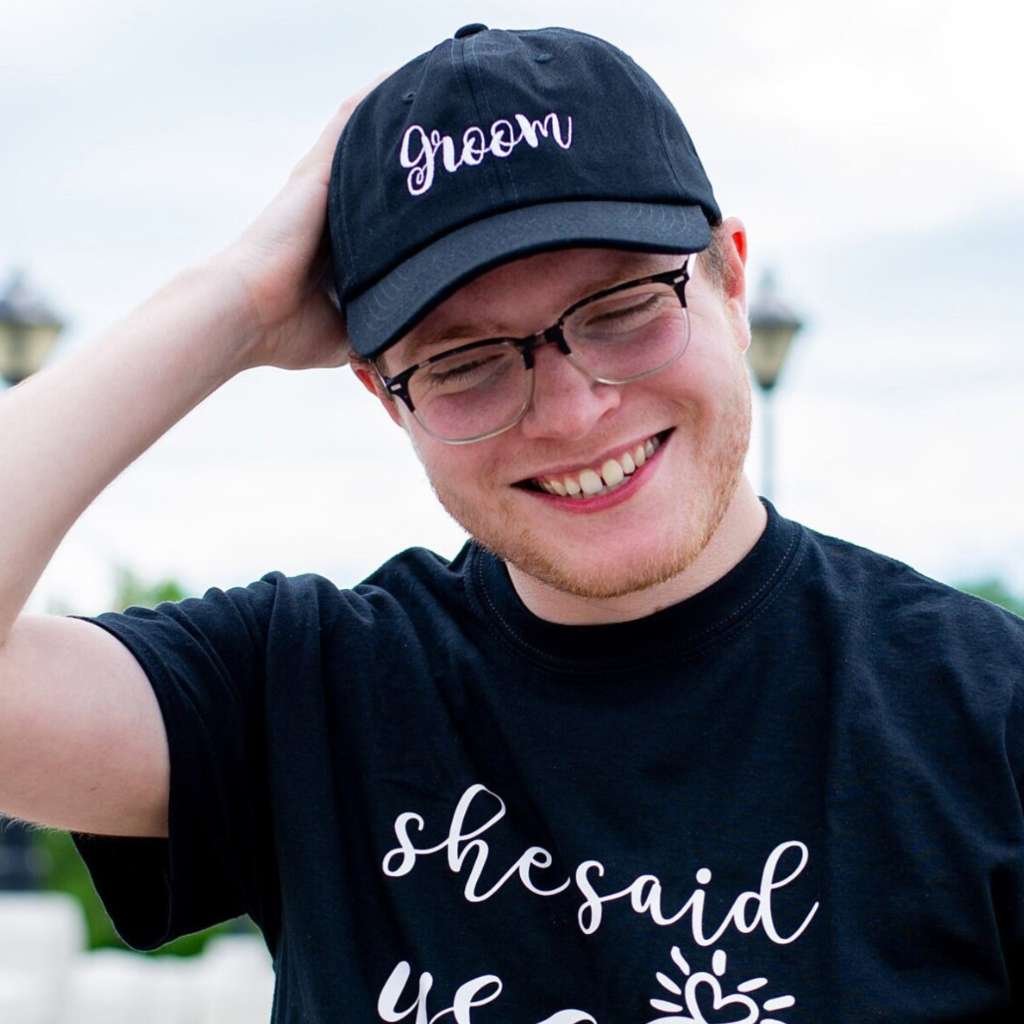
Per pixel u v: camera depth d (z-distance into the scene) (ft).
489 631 6.95
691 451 6.52
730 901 6.11
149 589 55.88
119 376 6.95
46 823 7.01
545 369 6.34
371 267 6.57
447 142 6.42
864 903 5.98
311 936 6.56
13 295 25.32
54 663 6.69
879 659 6.49
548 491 6.52
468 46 6.71
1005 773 6.07
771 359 28.89
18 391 6.94
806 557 6.82
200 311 7.20
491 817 6.59
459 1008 6.27
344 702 7.02
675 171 6.55
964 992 5.84
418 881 6.55
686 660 6.55
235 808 7.02
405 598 7.40
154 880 7.12
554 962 6.25
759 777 6.31
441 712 6.84
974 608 6.66
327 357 7.80
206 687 7.03
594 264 6.33
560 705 6.61
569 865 6.32
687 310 6.42
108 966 33.12
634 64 6.83
